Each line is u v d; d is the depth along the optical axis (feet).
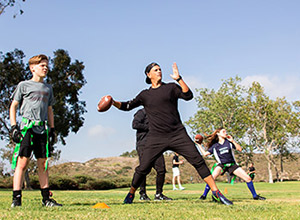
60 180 82.99
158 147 16.06
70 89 96.73
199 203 16.62
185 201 19.17
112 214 11.02
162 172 22.30
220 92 136.77
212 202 17.29
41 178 15.62
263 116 128.06
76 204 16.93
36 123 15.21
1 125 91.35
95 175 129.08
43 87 15.62
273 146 132.36
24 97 15.29
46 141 15.51
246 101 130.31
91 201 19.56
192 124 139.23
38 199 22.74
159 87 16.33
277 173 135.64
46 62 15.88
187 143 15.89
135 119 22.58
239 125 132.77
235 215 10.96
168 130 15.92
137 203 17.39
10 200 20.79
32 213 11.16
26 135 15.01
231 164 22.72
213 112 136.77
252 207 13.85
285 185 68.18
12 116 15.15
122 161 184.55
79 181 88.53
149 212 11.79
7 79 90.33
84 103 101.35
